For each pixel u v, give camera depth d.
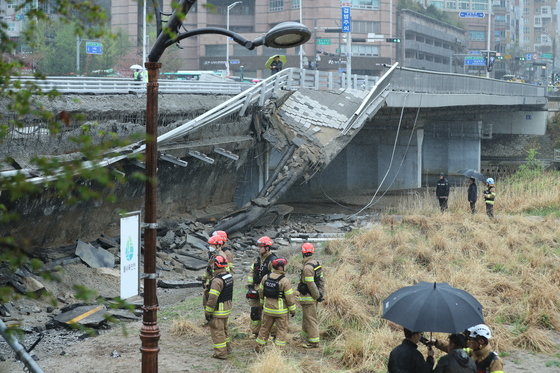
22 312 19.27
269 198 35.56
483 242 27.33
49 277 6.03
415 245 27.39
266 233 34.56
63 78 26.00
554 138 101.88
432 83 52.09
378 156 60.94
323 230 36.50
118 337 16.86
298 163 37.47
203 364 14.37
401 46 141.62
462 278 21.17
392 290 19.89
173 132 29.84
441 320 9.99
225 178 37.78
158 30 10.72
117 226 29.12
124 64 95.88
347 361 14.56
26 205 22.56
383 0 138.00
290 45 11.58
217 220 34.78
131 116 29.08
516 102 78.12
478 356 10.25
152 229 11.18
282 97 40.50
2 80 6.84
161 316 18.64
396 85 45.47
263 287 15.07
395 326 16.75
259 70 137.75
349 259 24.94
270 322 14.95
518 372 14.46
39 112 6.83
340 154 59.19
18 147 22.36
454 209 38.88
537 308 18.33
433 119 68.75
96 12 6.29
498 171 80.31
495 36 194.75
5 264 20.62
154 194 11.15
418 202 40.94
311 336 15.59
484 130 90.88
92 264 24.36
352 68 135.12
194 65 140.50
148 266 11.18
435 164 77.69
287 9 136.38
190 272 26.73
